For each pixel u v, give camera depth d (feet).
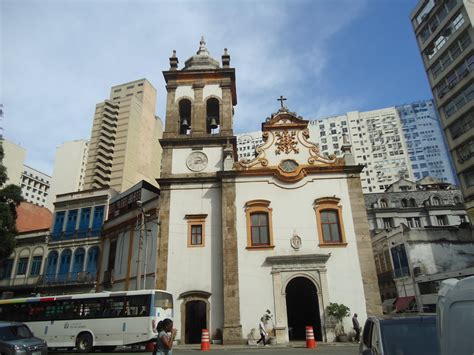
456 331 11.78
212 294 74.69
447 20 142.82
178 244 79.10
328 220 78.33
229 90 95.61
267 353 53.36
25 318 68.64
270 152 85.35
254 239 77.71
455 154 136.46
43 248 118.83
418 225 160.35
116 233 103.86
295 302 89.66
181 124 96.73
